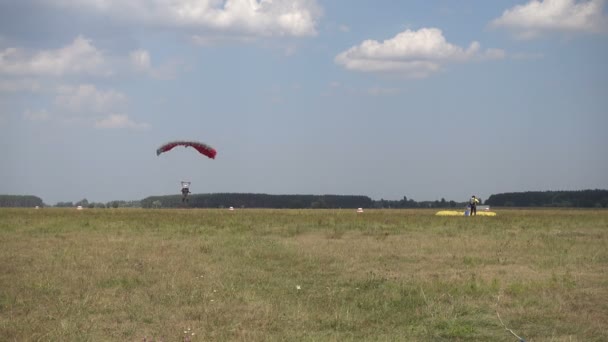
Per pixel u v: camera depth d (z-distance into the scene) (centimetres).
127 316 1232
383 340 1085
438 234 3019
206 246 2359
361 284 1606
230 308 1297
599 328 1152
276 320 1205
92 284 1554
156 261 1948
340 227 3412
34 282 1565
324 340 1075
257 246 2411
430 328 1173
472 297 1417
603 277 1683
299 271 1828
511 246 2420
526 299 1377
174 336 1094
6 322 1167
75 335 1087
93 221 3709
